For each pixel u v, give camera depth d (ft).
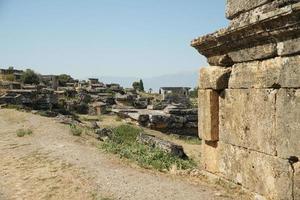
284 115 19.62
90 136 57.82
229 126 25.11
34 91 117.29
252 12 22.49
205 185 26.86
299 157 18.69
